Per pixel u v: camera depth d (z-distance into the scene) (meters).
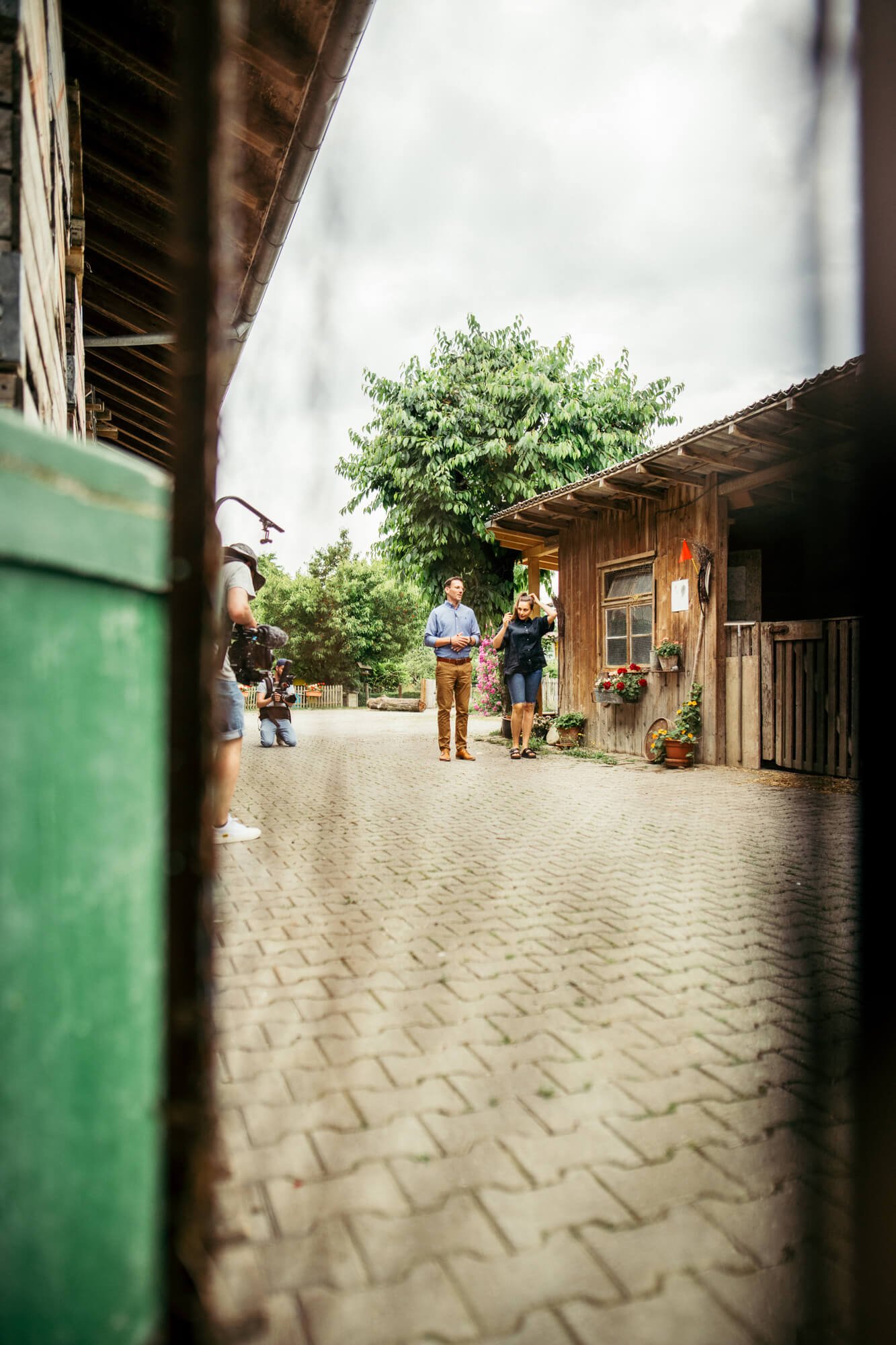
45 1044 0.87
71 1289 0.91
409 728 15.70
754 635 8.80
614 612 11.13
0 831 0.82
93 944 0.94
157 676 1.06
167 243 6.60
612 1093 2.18
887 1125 1.62
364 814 6.26
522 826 5.84
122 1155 0.98
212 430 0.73
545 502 10.97
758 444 7.74
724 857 4.90
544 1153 1.90
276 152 4.64
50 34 3.41
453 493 16.89
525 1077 2.26
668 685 9.91
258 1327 1.34
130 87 5.24
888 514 1.38
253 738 13.40
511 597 17.80
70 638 0.91
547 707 17.72
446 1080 2.23
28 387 2.54
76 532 0.90
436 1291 1.47
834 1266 1.49
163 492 1.05
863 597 1.45
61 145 4.24
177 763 0.74
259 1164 1.81
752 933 3.50
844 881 4.36
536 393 17.48
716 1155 1.90
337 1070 2.25
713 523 9.24
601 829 5.75
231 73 0.71
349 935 3.42
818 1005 2.30
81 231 5.01
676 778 8.32
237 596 4.70
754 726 8.79
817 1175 1.81
